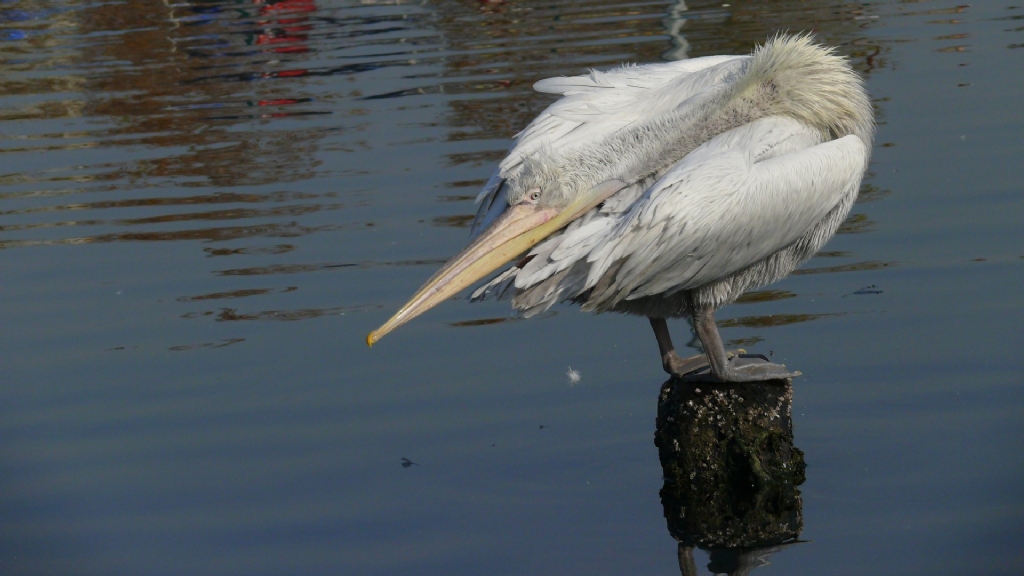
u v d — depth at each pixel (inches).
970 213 505.4
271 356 427.2
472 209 552.1
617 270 327.3
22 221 577.3
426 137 669.3
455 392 396.8
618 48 838.5
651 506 331.3
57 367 426.3
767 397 343.3
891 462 342.3
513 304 328.5
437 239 521.7
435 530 323.6
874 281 454.9
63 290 495.8
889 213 515.2
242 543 320.2
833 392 381.1
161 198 601.3
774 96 348.5
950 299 433.1
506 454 358.9
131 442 373.4
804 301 446.6
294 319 455.2
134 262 520.4
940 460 340.8
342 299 469.4
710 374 351.9
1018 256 460.8
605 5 1014.4
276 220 557.6
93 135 729.6
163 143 700.7
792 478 339.6
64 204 601.3
